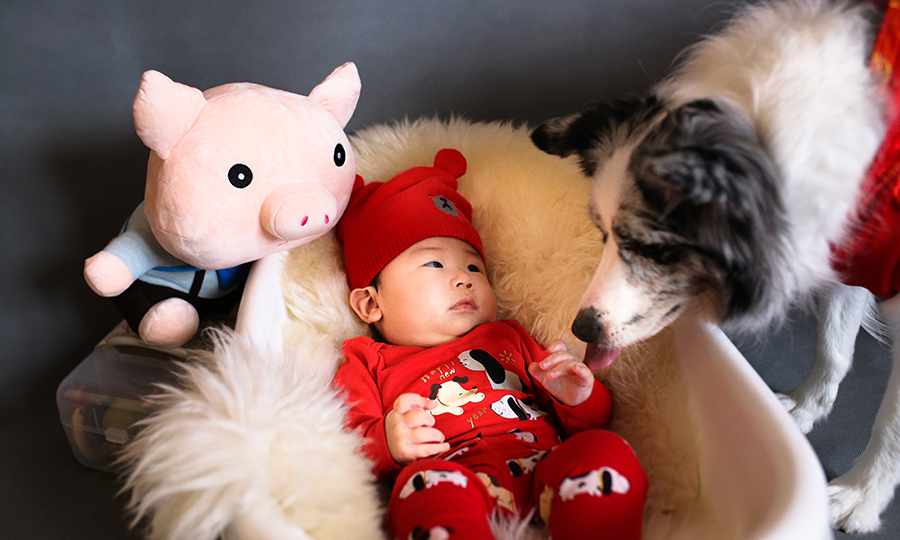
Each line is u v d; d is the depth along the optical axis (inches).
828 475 56.9
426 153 66.3
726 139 33.5
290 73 70.4
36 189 66.2
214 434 37.6
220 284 59.1
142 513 37.3
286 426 39.2
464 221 57.7
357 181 61.7
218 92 48.6
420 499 35.2
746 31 40.8
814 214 36.7
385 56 71.2
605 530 34.1
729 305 39.5
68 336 72.4
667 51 69.9
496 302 57.5
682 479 42.1
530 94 73.7
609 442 35.7
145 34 65.0
